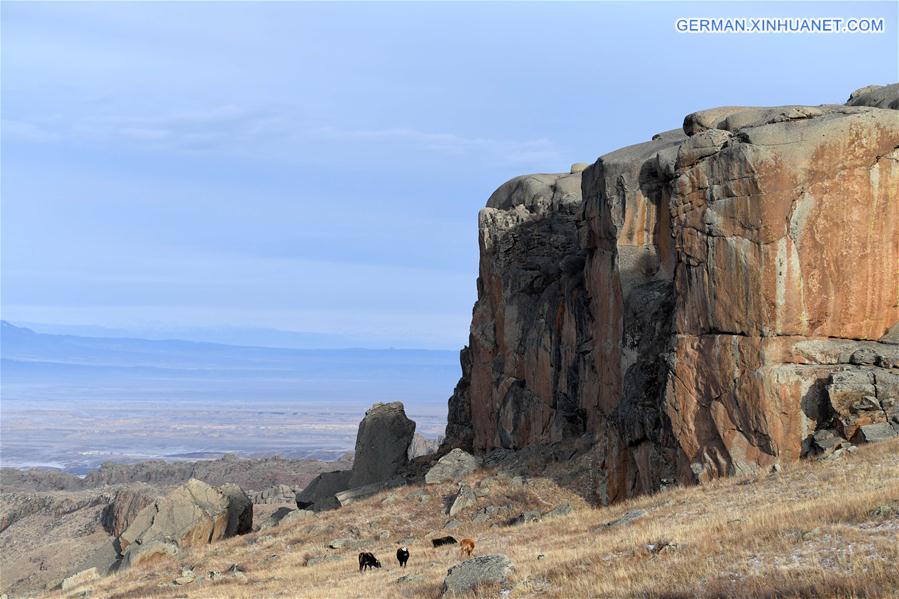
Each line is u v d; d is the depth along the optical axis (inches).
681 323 1582.2
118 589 1836.9
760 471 1427.2
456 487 2098.9
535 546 1342.3
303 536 2004.2
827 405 1462.8
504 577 1061.1
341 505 2416.3
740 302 1502.2
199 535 2400.3
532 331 2356.1
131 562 2213.3
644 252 1812.3
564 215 2465.6
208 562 1964.8
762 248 1483.8
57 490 6023.6
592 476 1846.7
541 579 1029.8
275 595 1325.0
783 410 1466.5
